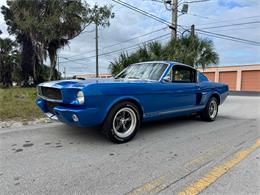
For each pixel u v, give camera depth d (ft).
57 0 46.62
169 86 14.93
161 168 9.45
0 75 104.27
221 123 19.02
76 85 11.28
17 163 9.77
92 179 8.39
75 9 45.52
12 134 14.30
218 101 20.47
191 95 16.90
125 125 13.12
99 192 7.49
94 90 11.11
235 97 55.67
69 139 13.41
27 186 7.82
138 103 13.15
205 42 41.42
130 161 10.18
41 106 13.64
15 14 48.08
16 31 75.15
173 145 12.61
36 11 46.98
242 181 8.36
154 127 17.04
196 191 7.62
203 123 18.80
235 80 100.07
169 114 15.34
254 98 51.65
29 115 19.62
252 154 11.25
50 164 9.72
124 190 7.64
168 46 40.60
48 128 15.92
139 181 8.28
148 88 13.56
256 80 92.58
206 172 9.11
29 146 12.07
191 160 10.39
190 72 17.46
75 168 9.34
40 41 51.24
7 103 25.82
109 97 11.74
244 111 27.12
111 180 8.33
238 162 10.18
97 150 11.58
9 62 102.94
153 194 7.41
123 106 12.44
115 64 41.93
